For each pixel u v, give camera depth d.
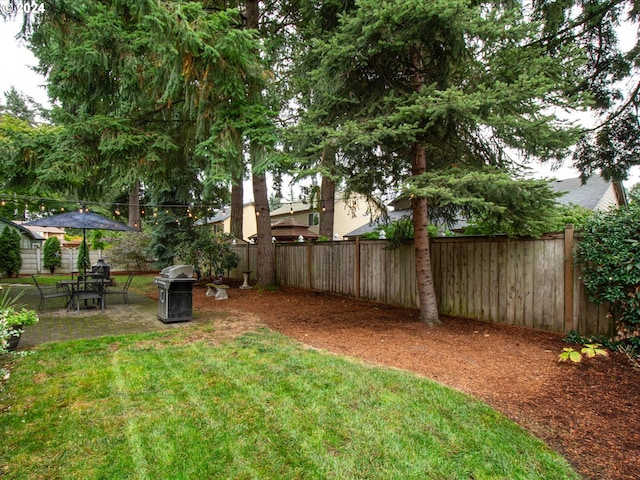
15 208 17.64
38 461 2.03
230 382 3.10
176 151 6.69
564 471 1.99
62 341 4.45
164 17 4.25
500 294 5.15
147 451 2.12
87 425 2.40
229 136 5.14
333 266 8.31
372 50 4.10
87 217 7.55
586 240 4.09
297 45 5.96
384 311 6.25
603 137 5.80
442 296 5.97
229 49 4.67
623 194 12.90
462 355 3.82
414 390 2.92
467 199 3.67
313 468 1.99
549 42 5.44
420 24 3.79
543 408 2.67
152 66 5.48
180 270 5.61
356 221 22.27
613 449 2.18
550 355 3.78
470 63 4.50
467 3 3.64
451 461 2.06
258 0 8.22
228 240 11.16
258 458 2.07
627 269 3.61
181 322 5.64
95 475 1.92
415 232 5.24
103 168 5.94
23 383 3.07
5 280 12.07
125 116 6.27
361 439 2.25
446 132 4.40
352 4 4.72
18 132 5.33
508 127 3.88
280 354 3.86
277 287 9.37
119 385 3.03
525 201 4.19
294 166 4.99
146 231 17.70
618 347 3.81
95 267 9.98
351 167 5.13
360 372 3.30
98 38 4.94
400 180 5.29
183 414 2.55
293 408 2.63
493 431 2.36
